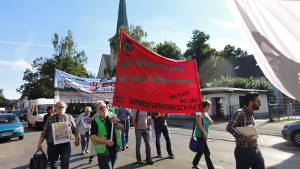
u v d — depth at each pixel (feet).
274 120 62.23
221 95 75.15
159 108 10.71
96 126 15.02
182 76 11.24
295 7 4.48
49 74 124.57
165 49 141.59
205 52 144.87
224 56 165.99
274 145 32.07
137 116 23.52
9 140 47.44
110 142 14.84
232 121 12.24
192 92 11.34
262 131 44.52
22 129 47.24
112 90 31.63
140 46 10.66
